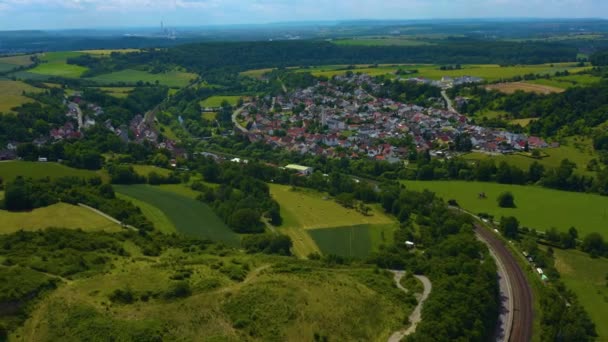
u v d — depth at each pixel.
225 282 143.00
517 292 171.75
